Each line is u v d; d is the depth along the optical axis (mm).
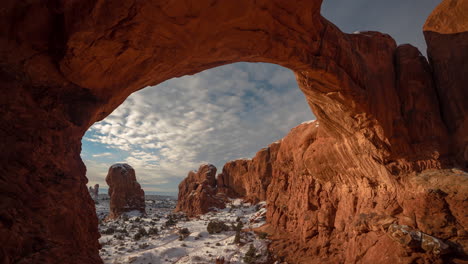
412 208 9695
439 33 11227
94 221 5711
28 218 3793
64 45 4199
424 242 8695
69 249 4586
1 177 3559
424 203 9234
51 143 4508
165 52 5449
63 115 4832
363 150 11438
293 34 6773
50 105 4586
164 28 4809
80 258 4883
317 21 7133
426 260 8633
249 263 16984
